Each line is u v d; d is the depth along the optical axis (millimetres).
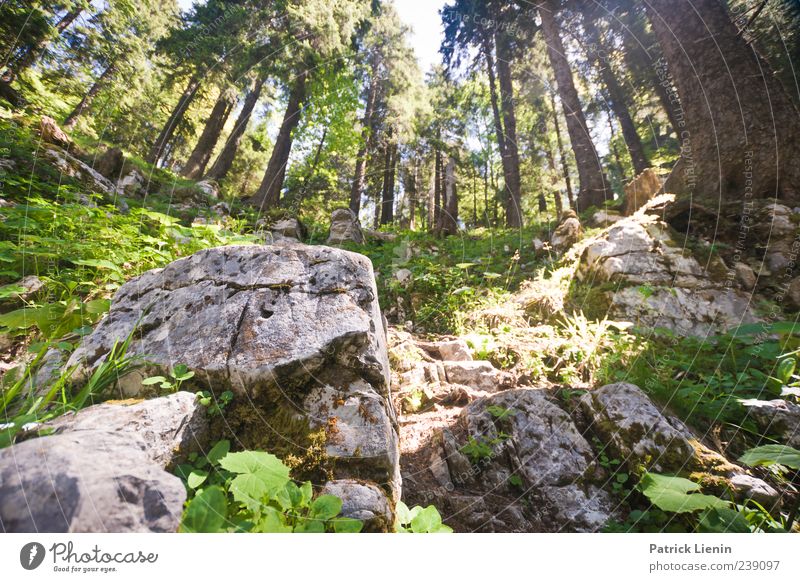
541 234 6953
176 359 1600
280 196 9578
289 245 2092
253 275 1923
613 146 11125
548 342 3537
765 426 2156
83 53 7215
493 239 7441
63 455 905
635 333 3410
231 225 6316
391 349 3564
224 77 7812
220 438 1447
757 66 4633
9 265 2625
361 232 8047
